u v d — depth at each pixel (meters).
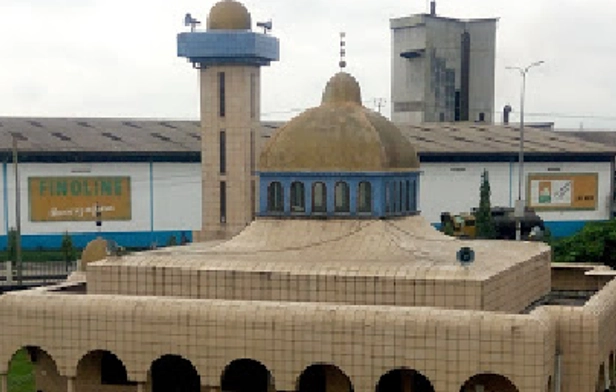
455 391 29.45
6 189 93.69
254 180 79.19
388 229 38.78
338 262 34.84
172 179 100.56
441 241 41.38
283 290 33.91
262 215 40.66
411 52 141.00
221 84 78.00
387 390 33.03
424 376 31.22
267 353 31.19
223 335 31.58
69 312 33.44
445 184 107.12
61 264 86.19
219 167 78.56
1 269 83.44
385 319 30.09
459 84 145.00
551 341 30.34
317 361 30.72
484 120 144.88
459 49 144.50
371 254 36.91
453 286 32.03
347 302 33.19
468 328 29.23
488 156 108.56
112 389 35.56
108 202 97.88
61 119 113.62
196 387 35.25
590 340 31.69
